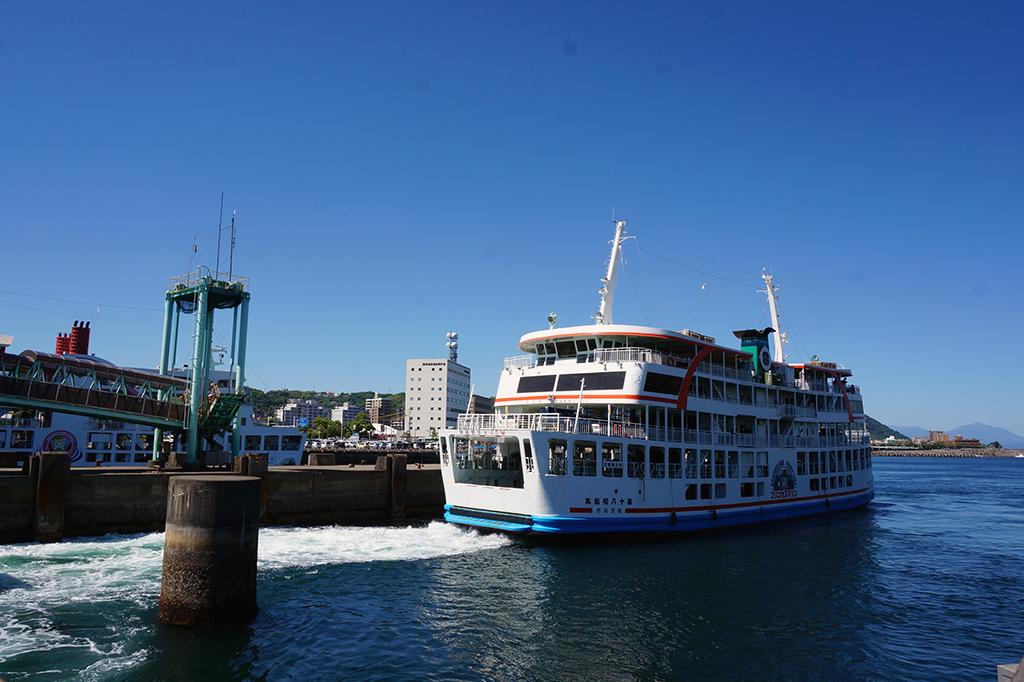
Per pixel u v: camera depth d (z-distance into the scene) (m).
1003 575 34.84
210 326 53.00
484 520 37.91
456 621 24.22
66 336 62.47
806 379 57.59
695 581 30.84
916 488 102.75
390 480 50.56
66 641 20.58
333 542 37.78
